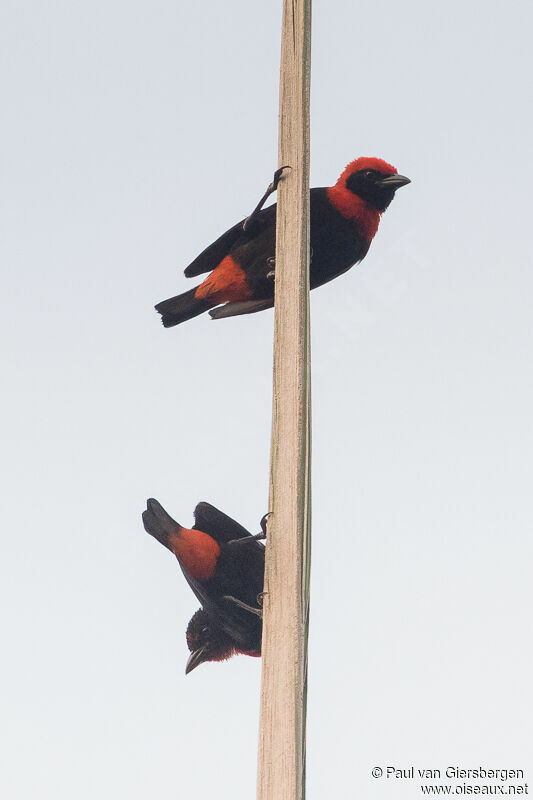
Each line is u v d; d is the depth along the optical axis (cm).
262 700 606
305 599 616
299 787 581
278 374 668
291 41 759
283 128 742
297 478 638
